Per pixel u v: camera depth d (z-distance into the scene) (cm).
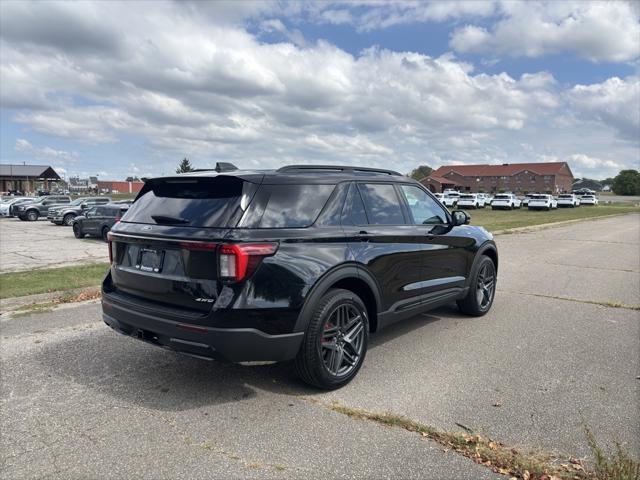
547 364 450
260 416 346
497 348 496
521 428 328
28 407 358
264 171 389
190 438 315
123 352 477
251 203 355
